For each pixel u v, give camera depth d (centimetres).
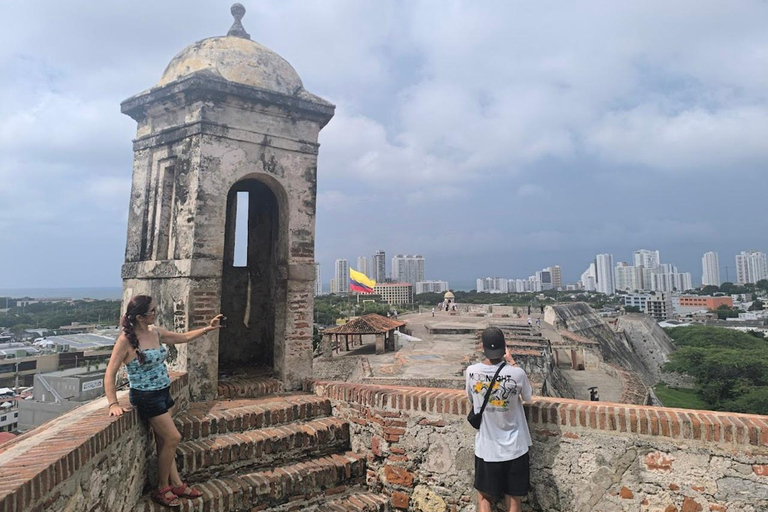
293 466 514
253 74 664
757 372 3753
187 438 495
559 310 4603
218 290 609
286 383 655
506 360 443
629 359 4838
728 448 378
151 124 676
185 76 609
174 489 431
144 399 410
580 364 2831
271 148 664
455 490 484
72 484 289
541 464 443
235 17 754
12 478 242
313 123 708
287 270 669
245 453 497
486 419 419
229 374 712
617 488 414
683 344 6041
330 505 500
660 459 400
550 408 442
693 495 387
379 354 2380
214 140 614
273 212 816
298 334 672
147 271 640
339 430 566
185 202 612
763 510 365
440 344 2662
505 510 439
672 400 4000
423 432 504
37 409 3444
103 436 337
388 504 515
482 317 4544
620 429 414
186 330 582
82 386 3578
